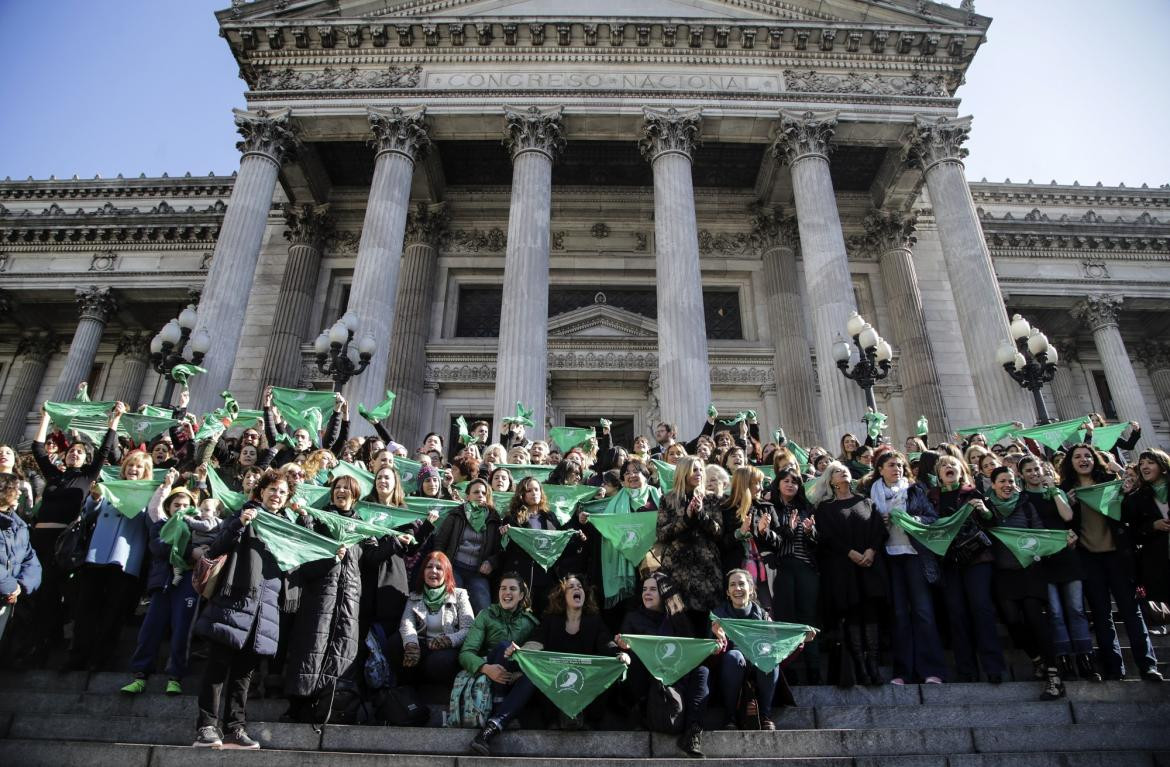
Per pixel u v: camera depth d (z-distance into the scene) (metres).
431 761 6.66
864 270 28.77
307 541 7.37
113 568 9.09
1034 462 9.27
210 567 6.98
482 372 26.72
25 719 7.56
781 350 26.55
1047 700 8.02
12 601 7.57
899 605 8.77
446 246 29.11
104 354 33.66
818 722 7.88
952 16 26.30
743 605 7.66
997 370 21.28
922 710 7.91
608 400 27.39
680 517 8.02
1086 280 31.33
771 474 12.14
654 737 7.18
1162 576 8.39
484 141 27.16
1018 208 35.19
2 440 31.92
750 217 29.48
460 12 27.17
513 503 9.38
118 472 10.66
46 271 32.09
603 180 29.72
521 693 7.34
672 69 26.05
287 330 26.56
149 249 32.44
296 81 25.81
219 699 6.85
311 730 7.19
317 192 28.45
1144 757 6.95
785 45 26.27
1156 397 33.09
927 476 10.71
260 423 14.33
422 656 8.15
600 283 28.95
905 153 25.86
